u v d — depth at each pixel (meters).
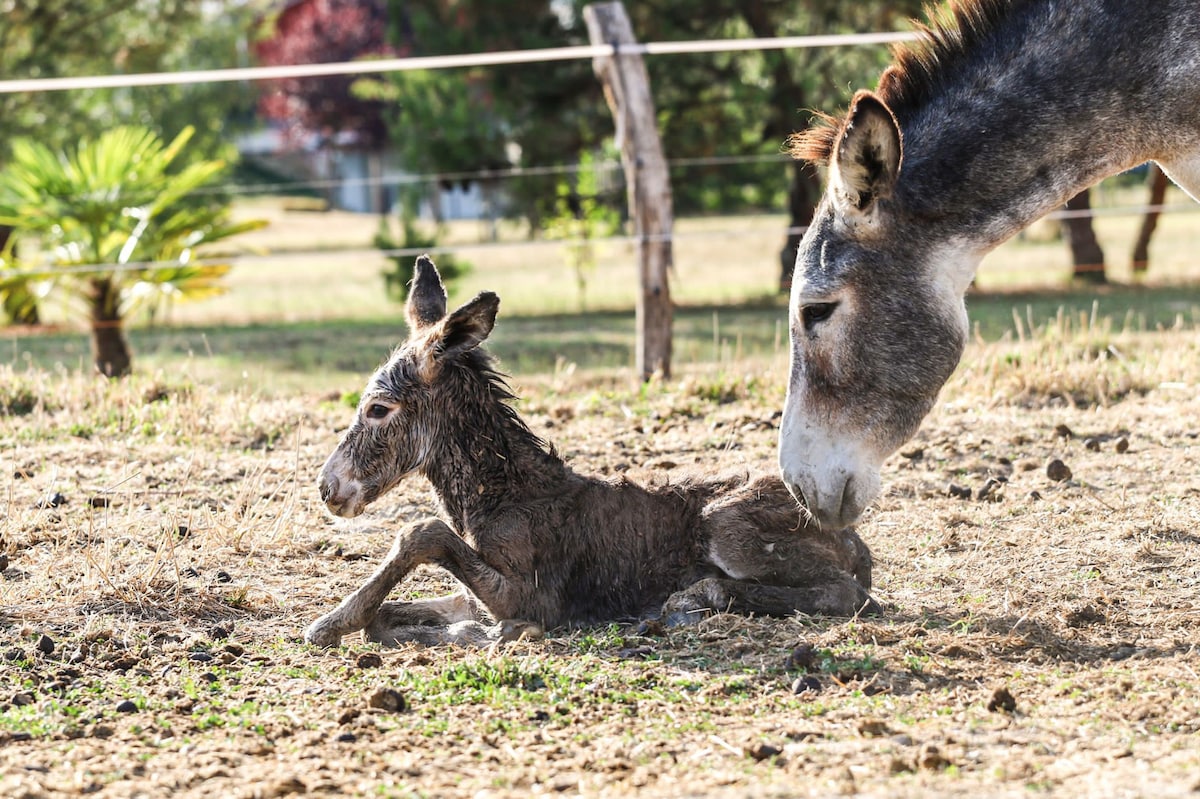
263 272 42.56
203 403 13.02
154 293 19.30
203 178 20.55
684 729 5.79
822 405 6.70
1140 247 29.05
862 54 28.52
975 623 7.25
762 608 7.36
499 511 7.53
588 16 15.26
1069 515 9.47
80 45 33.41
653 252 15.05
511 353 20.78
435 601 7.66
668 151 27.38
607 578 7.60
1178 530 9.01
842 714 5.91
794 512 7.51
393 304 31.59
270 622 7.64
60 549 8.62
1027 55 6.91
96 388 13.80
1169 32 6.81
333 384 17.75
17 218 19.22
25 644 7.06
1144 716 5.75
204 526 9.27
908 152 6.80
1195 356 14.34
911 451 11.23
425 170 27.78
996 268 32.72
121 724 5.93
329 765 5.42
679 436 11.91
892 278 6.62
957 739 5.52
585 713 6.00
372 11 70.75
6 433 12.09
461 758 5.50
